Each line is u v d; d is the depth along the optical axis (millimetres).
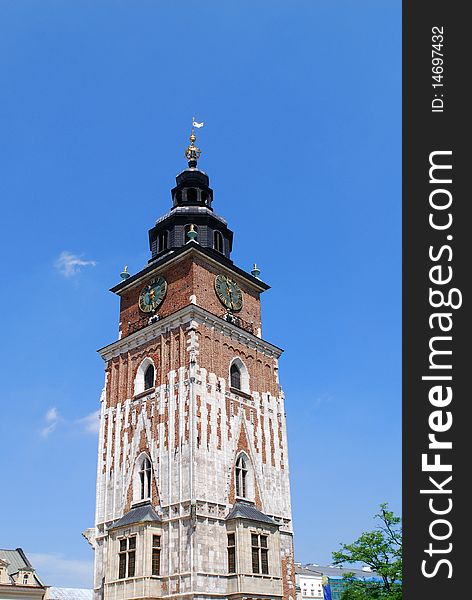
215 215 68875
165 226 67688
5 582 90312
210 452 53312
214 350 58406
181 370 56188
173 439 54125
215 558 49688
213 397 56031
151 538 50531
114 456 59094
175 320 58906
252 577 49906
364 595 57750
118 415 60656
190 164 72812
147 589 48469
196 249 60969
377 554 58656
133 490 55312
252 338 63406
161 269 63656
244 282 67188
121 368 62812
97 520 57438
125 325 65500
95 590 54375
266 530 53469
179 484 51719
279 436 62219
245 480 56344
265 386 63156
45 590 92812
